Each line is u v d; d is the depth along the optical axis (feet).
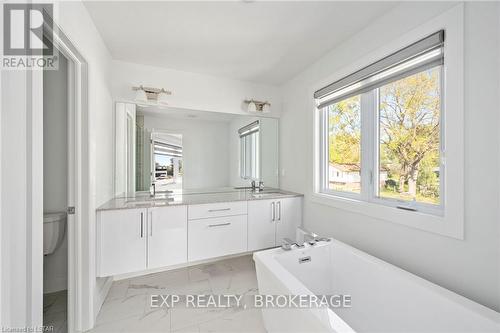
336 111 7.89
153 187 8.50
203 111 9.27
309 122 8.62
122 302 6.38
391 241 5.58
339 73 7.09
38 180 3.02
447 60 4.31
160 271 8.27
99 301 6.11
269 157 10.58
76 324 5.28
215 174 9.56
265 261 5.20
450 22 4.26
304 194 9.11
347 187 7.41
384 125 6.12
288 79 9.95
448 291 3.88
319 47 7.30
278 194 9.27
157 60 8.03
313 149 8.46
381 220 5.86
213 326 5.40
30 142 2.90
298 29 6.31
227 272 8.20
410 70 5.15
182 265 8.67
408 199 5.47
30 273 2.89
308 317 3.51
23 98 2.77
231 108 9.78
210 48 7.28
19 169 2.70
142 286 7.24
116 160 7.90
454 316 3.58
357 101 7.02
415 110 5.30
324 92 7.79
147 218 6.78
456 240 4.26
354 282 5.45
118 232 6.38
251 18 5.81
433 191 4.93
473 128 3.96
